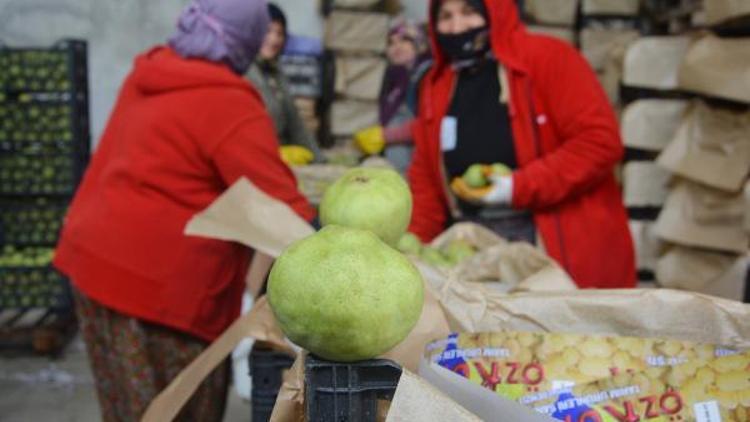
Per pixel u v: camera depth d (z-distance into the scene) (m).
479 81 2.00
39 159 3.75
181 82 1.56
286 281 0.59
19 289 3.74
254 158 1.55
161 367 1.64
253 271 1.15
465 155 1.98
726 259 3.11
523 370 0.71
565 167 1.81
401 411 0.53
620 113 4.14
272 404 1.06
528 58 1.90
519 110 1.92
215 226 0.96
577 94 1.84
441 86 2.06
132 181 1.57
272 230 0.96
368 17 4.66
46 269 3.74
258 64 3.23
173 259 1.57
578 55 1.92
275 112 3.19
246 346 2.58
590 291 0.78
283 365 1.06
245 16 1.64
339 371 0.59
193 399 1.66
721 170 2.95
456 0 1.92
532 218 1.96
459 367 0.72
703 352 0.66
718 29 2.90
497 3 1.89
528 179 1.81
